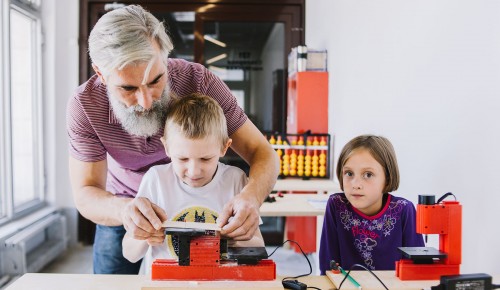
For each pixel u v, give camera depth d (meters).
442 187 1.49
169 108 1.22
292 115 3.74
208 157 1.15
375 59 2.24
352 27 2.68
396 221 1.34
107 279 1.02
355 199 1.33
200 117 1.12
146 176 1.32
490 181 1.20
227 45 4.17
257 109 4.21
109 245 1.63
